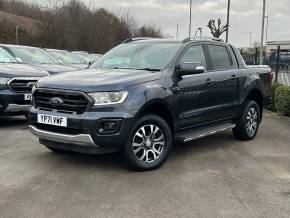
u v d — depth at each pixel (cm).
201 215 460
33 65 1098
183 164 654
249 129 837
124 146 586
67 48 4050
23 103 905
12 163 636
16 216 449
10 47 1205
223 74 759
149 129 612
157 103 618
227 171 621
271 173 616
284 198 515
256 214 465
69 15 4184
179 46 701
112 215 456
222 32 3089
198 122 707
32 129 623
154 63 676
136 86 596
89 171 604
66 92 584
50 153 695
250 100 845
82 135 569
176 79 658
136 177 582
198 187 548
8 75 890
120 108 574
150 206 482
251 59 2281
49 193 516
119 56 729
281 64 1759
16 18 4441
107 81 588
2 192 516
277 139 859
